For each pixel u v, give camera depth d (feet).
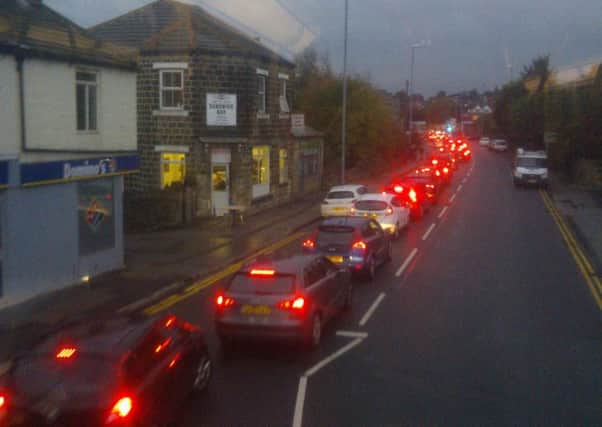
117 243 59.36
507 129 295.89
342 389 31.01
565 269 60.75
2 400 22.45
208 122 91.50
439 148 273.54
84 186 54.65
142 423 23.67
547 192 136.05
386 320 43.32
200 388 30.17
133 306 47.29
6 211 45.88
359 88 158.61
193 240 75.82
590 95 137.49
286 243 76.33
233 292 36.01
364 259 53.52
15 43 45.88
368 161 167.12
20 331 40.45
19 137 46.91
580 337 39.75
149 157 93.66
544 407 28.84
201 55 90.84
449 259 65.31
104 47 58.18
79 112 54.24
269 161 104.94
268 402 29.40
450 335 39.96
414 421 27.25
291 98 113.09
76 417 22.13
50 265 50.44
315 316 36.88
